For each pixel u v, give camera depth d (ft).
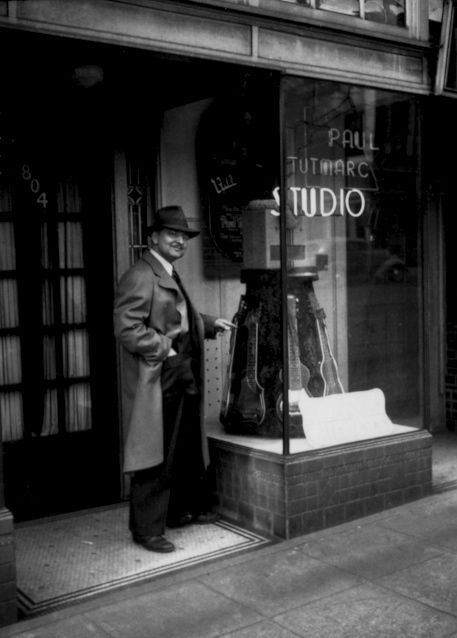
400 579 12.27
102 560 13.38
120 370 16.34
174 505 15.01
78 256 16.21
